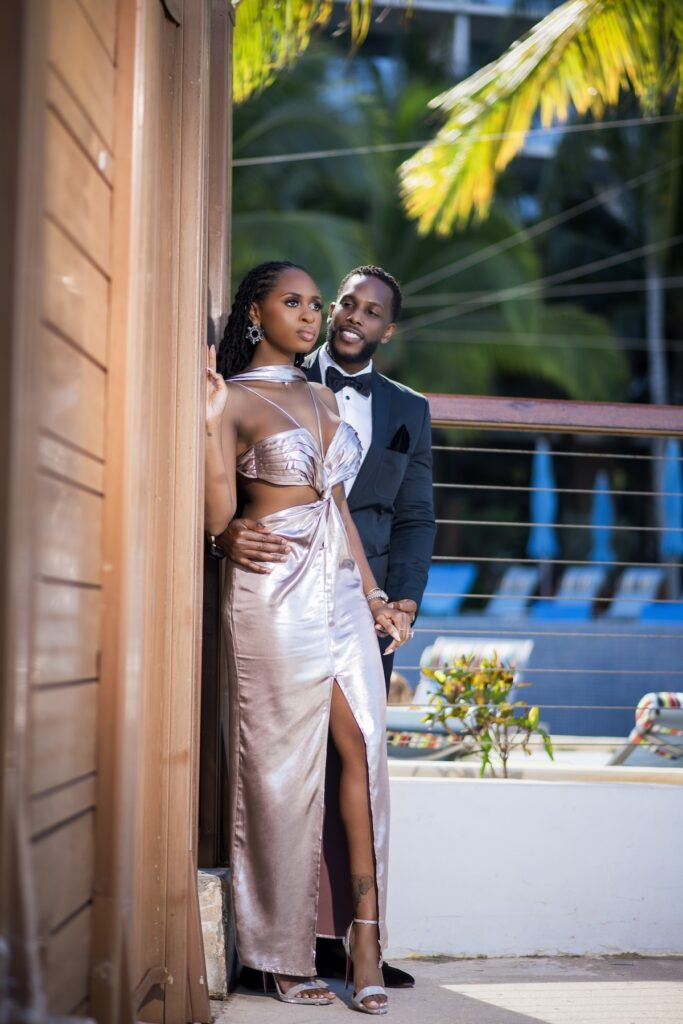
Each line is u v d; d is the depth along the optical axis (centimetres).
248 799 283
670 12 735
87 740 194
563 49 764
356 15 577
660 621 1130
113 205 208
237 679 286
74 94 182
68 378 179
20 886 146
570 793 343
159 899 254
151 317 228
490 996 289
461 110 839
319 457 292
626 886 342
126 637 201
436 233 1975
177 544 265
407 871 336
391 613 309
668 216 2055
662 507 2133
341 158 1848
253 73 593
